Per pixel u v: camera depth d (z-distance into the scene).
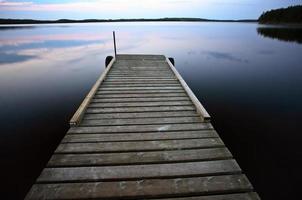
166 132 2.65
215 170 1.98
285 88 7.23
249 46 18.12
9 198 2.74
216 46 18.56
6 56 15.02
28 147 3.79
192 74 9.38
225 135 4.20
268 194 2.79
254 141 3.97
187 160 2.12
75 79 9.01
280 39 22.66
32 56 15.06
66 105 5.87
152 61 7.50
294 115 5.06
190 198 1.70
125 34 35.72
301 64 11.14
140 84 4.71
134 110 3.31
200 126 2.81
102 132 2.63
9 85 8.03
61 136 4.17
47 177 1.85
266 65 11.05
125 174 1.91
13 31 44.62
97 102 3.63
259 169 3.23
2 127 4.50
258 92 6.86
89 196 1.68
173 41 23.27
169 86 4.58
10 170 3.21
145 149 2.29
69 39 28.17
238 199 1.69
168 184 1.81
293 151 3.66
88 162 2.06
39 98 6.49
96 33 39.44
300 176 3.09
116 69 6.21
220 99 6.23
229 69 10.27
